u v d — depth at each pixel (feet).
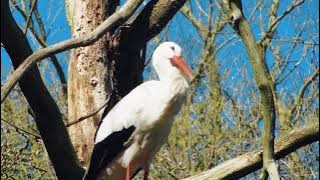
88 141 28.68
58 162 23.82
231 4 20.58
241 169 23.43
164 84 28.68
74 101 29.04
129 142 28.30
